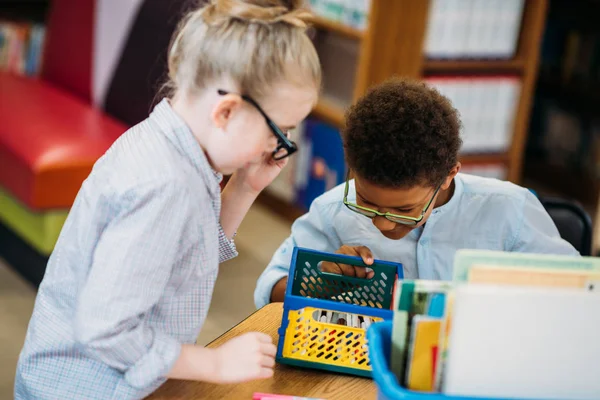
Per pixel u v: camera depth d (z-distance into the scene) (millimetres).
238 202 1523
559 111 4734
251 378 1247
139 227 1167
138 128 1272
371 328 1194
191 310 1312
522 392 1069
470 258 1060
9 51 4289
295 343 1407
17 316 3107
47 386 1305
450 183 1629
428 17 3504
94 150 3248
